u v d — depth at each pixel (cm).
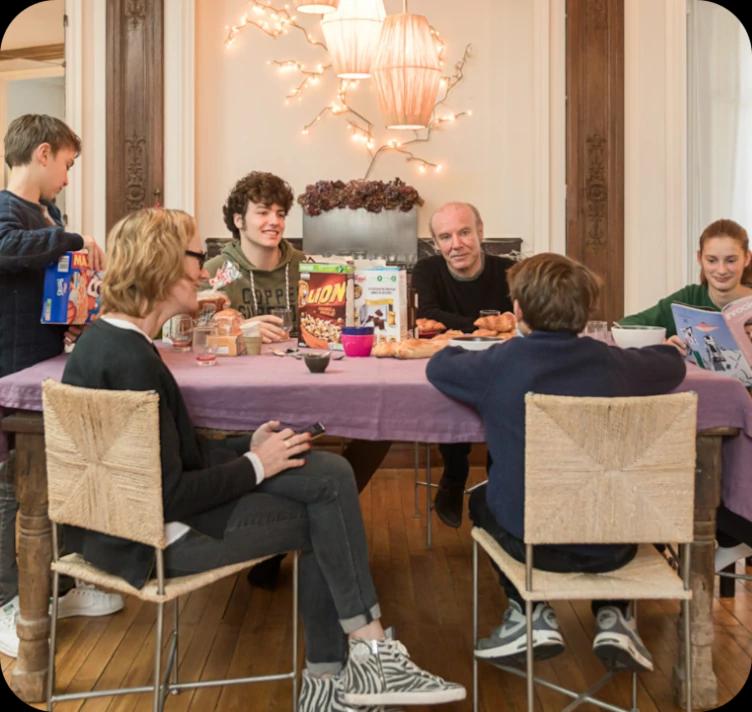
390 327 304
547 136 554
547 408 202
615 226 554
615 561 219
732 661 275
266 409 236
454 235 379
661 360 230
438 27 578
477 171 583
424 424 236
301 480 224
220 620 307
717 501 244
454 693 219
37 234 271
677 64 534
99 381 212
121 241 221
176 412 217
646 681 263
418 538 394
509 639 234
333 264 306
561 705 249
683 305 285
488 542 238
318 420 236
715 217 515
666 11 534
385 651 221
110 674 266
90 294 284
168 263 221
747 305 274
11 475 284
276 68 579
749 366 274
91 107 546
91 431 210
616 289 556
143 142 550
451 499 358
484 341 279
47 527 248
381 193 564
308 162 585
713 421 239
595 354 218
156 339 361
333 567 224
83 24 540
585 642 289
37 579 248
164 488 208
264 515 223
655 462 206
